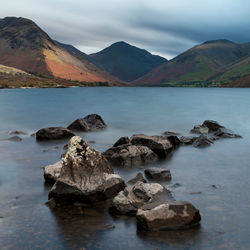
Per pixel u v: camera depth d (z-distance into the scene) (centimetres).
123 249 761
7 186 1268
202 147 2255
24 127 3578
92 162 1188
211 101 10044
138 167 1642
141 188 1049
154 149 1961
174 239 816
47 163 1705
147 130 3331
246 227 890
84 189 1083
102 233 847
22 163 1695
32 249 753
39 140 2538
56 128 2652
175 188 1252
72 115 5181
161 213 886
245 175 1481
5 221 917
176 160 1827
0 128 3450
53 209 1029
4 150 2080
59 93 16150
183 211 898
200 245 785
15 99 10181
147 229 867
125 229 875
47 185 1290
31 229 866
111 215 980
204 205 1059
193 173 1520
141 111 5959
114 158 1722
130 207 986
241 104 8456
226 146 2302
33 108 6625
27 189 1234
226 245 787
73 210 1024
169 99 11344
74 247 766
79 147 1204
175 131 3272
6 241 791
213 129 3189
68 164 1162
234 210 1016
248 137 2766
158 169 1452
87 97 12325
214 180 1388
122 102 9169
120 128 3472
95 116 3503
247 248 772
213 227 888
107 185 1132
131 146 1797
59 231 856
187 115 5209
